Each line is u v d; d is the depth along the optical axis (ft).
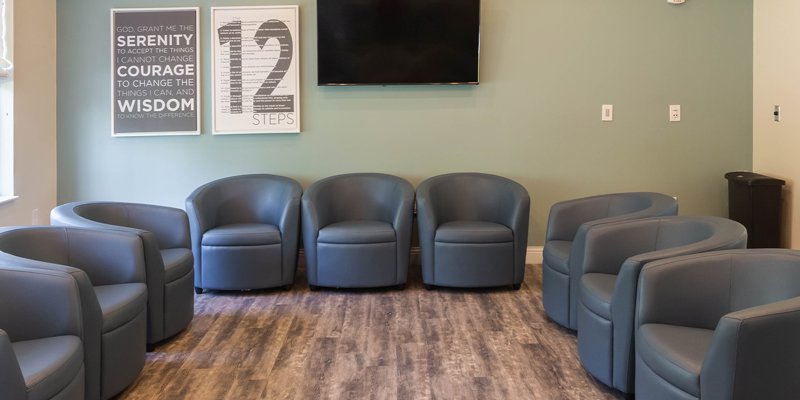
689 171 17.58
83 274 8.79
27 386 7.02
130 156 17.49
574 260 11.75
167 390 10.04
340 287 15.39
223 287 15.14
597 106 17.47
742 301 8.58
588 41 17.35
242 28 17.21
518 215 15.30
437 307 14.25
